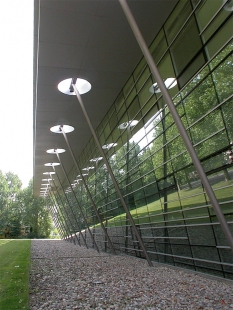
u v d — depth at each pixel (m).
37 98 18.27
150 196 15.52
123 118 18.78
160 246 14.60
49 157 34.41
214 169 10.19
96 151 26.83
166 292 8.31
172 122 12.71
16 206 87.38
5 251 24.45
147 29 13.13
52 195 67.00
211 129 10.16
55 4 10.82
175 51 12.20
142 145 16.16
